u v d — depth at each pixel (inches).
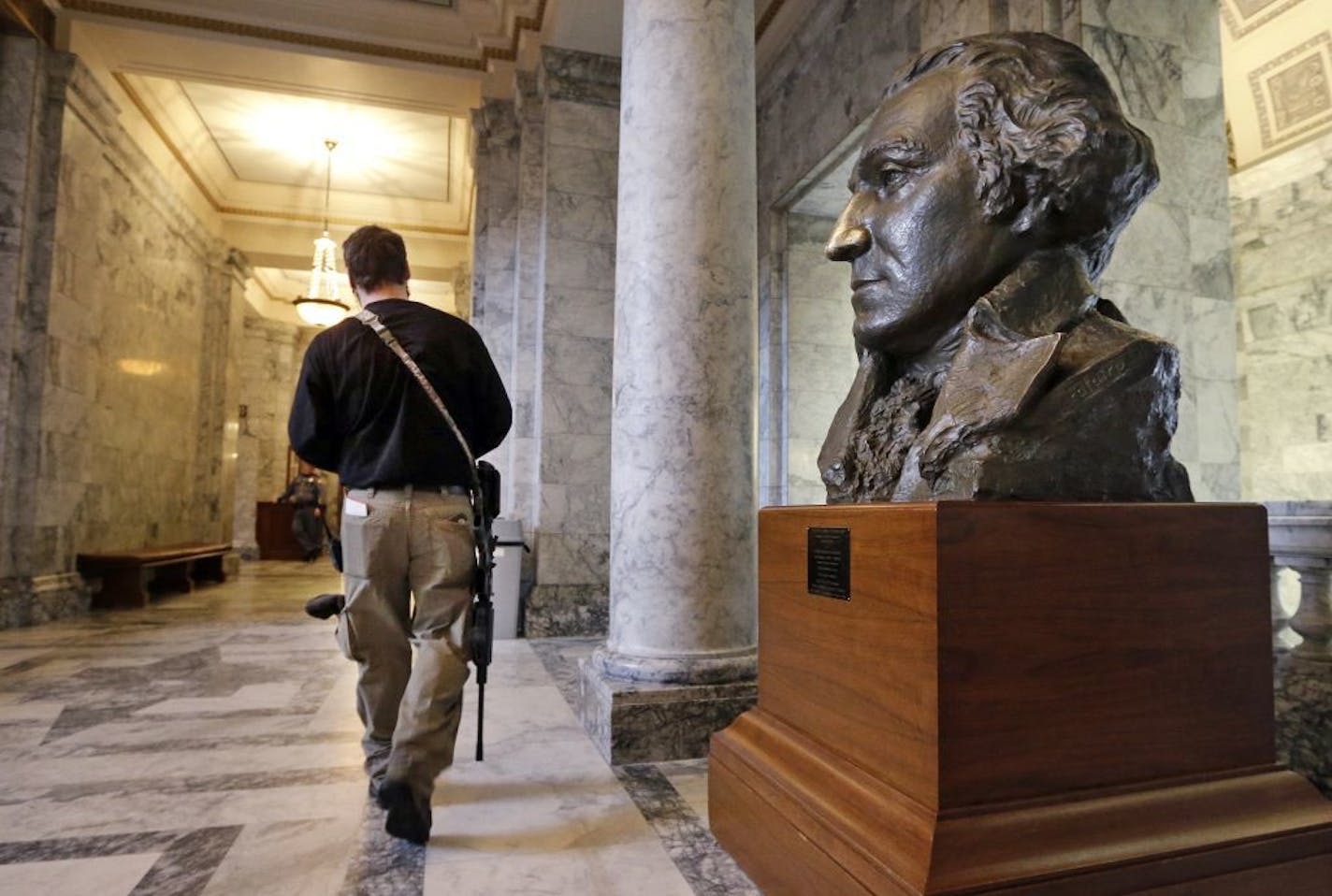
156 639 248.1
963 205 73.2
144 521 390.9
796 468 285.4
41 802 108.3
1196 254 146.5
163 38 307.4
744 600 135.9
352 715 155.8
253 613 312.5
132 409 373.1
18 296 280.2
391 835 95.6
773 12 262.8
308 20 307.6
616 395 142.1
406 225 508.7
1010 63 73.2
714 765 93.7
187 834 97.5
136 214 372.2
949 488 66.3
